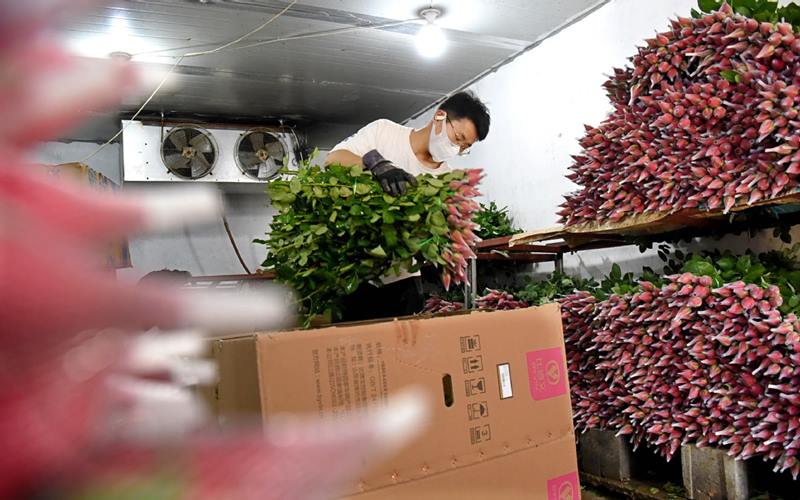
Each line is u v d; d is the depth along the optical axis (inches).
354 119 219.3
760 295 80.0
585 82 147.6
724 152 82.8
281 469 9.1
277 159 209.0
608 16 140.3
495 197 180.5
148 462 9.3
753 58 82.2
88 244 9.1
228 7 133.0
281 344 42.6
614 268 116.4
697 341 85.5
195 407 10.6
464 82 188.4
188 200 9.9
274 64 166.9
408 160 97.5
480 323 52.7
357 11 139.6
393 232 69.3
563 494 55.4
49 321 8.6
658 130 90.7
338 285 72.3
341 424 10.4
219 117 205.5
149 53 151.3
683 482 90.8
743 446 81.1
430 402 48.4
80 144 208.4
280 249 72.6
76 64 8.9
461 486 48.7
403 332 48.2
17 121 8.7
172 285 9.8
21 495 8.7
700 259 92.1
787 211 97.9
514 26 151.7
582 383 106.7
